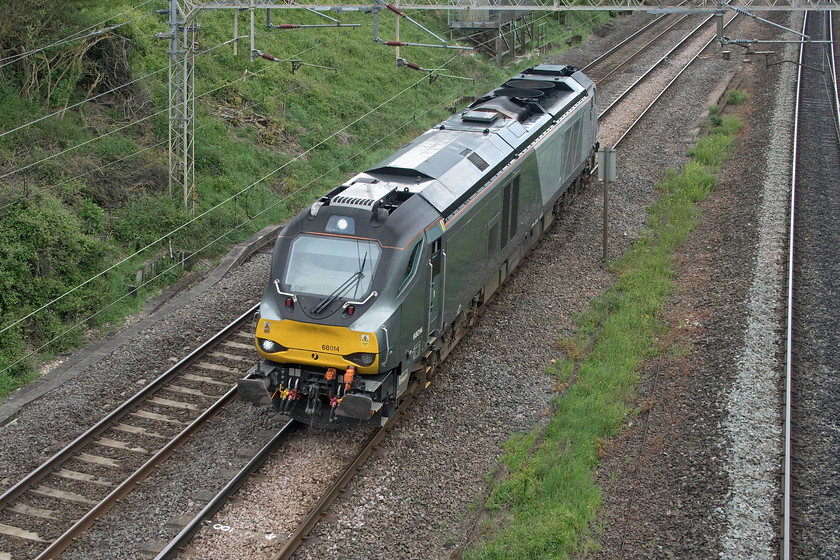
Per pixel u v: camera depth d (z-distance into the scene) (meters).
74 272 18.78
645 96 35.38
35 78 23.64
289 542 10.93
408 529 11.50
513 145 18.31
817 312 17.34
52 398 14.95
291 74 33.03
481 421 14.23
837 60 40.16
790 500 11.68
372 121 33.34
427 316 13.93
